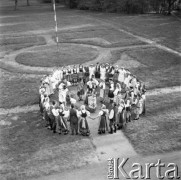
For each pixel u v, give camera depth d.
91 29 45.50
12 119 18.69
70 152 15.03
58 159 14.48
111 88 20.14
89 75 23.81
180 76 25.20
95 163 14.15
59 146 15.55
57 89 22.53
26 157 14.70
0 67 29.19
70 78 23.42
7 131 17.20
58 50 33.03
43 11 72.00
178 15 54.16
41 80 24.08
